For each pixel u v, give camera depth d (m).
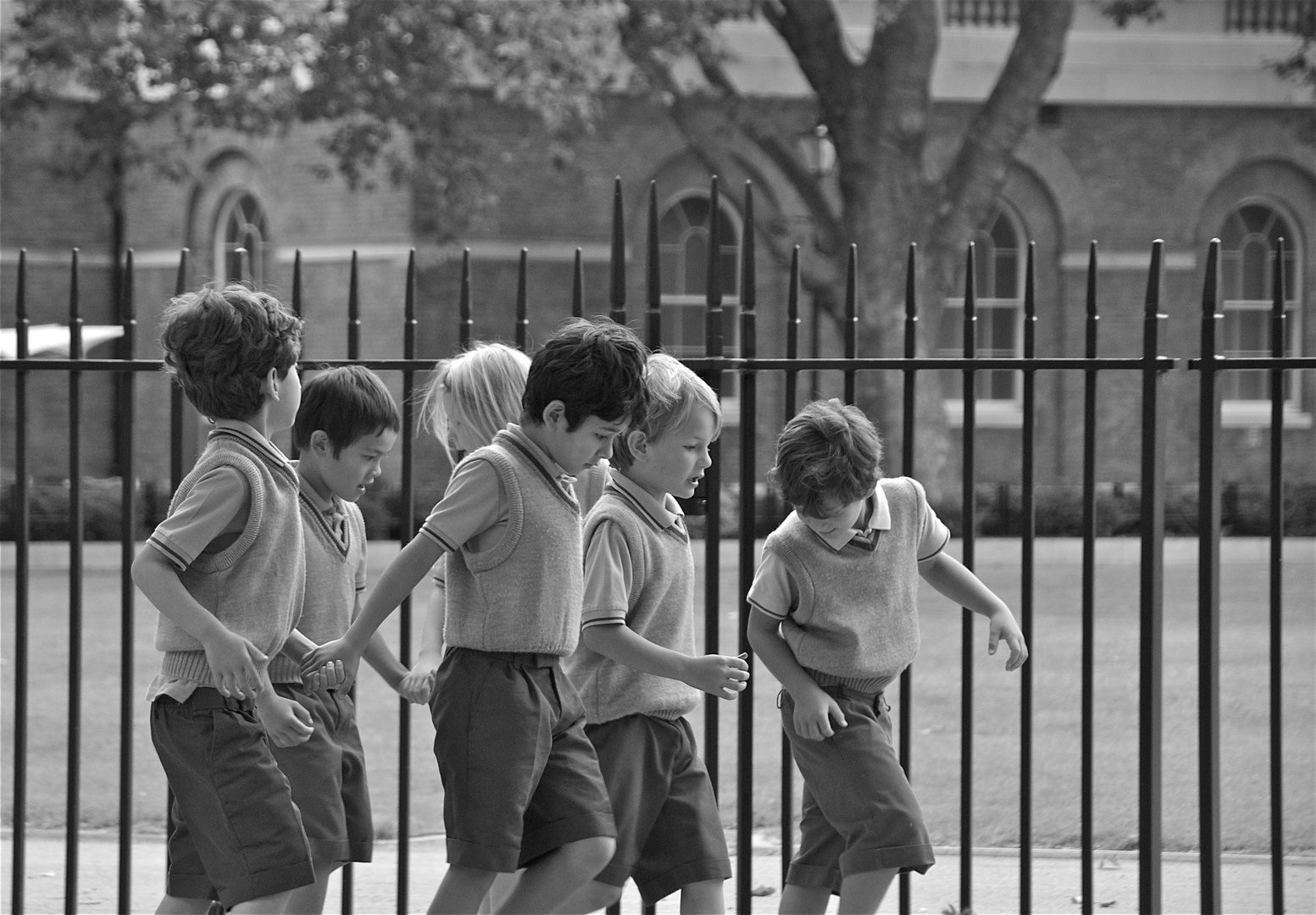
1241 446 47.19
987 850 12.10
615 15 35.72
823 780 8.36
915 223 36.78
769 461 41.28
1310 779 14.38
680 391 8.24
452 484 7.70
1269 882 11.15
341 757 8.41
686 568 8.58
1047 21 36.16
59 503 37.03
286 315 7.78
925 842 8.23
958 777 14.48
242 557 7.41
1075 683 18.94
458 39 36.16
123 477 9.31
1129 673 19.58
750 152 45.34
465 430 8.88
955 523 34.91
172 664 7.51
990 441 46.94
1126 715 17.19
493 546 7.65
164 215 46.84
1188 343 47.84
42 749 15.78
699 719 17.59
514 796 7.48
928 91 37.06
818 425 8.17
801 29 36.72
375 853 12.20
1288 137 47.88
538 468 7.73
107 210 47.19
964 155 36.94
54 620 24.11
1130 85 47.16
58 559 33.94
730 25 45.25
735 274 45.34
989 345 47.84
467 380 8.80
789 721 8.60
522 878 7.70
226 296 7.63
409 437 9.29
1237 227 48.41
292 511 7.65
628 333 7.87
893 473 36.31
